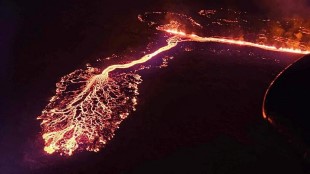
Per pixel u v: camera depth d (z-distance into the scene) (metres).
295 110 4.02
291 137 4.02
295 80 4.23
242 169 4.49
